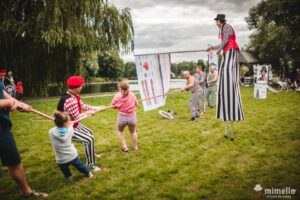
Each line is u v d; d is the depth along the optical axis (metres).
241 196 4.22
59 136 4.76
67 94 5.34
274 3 35.34
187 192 4.44
